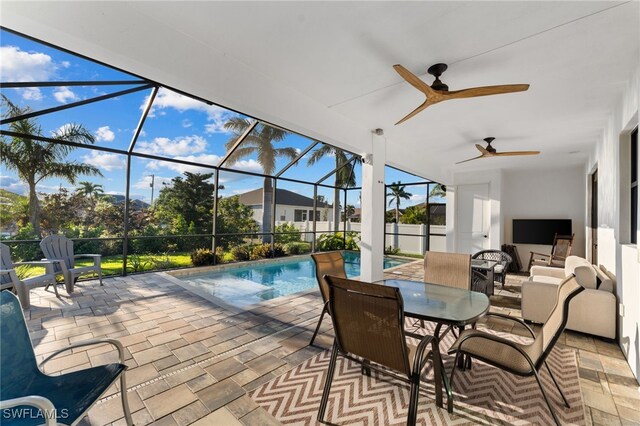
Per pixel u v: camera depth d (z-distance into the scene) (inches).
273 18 89.4
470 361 97.3
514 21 87.4
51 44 85.1
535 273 192.4
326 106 155.6
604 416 75.1
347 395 82.1
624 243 118.6
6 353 56.6
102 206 269.3
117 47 84.2
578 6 80.7
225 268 292.2
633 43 95.8
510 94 135.2
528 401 80.9
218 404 77.5
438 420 72.8
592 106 144.6
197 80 101.0
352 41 99.7
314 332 120.3
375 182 195.3
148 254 273.6
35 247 234.2
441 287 114.5
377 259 195.9
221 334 122.6
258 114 125.6
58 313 143.6
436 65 111.7
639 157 92.1
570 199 290.5
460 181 318.3
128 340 115.4
